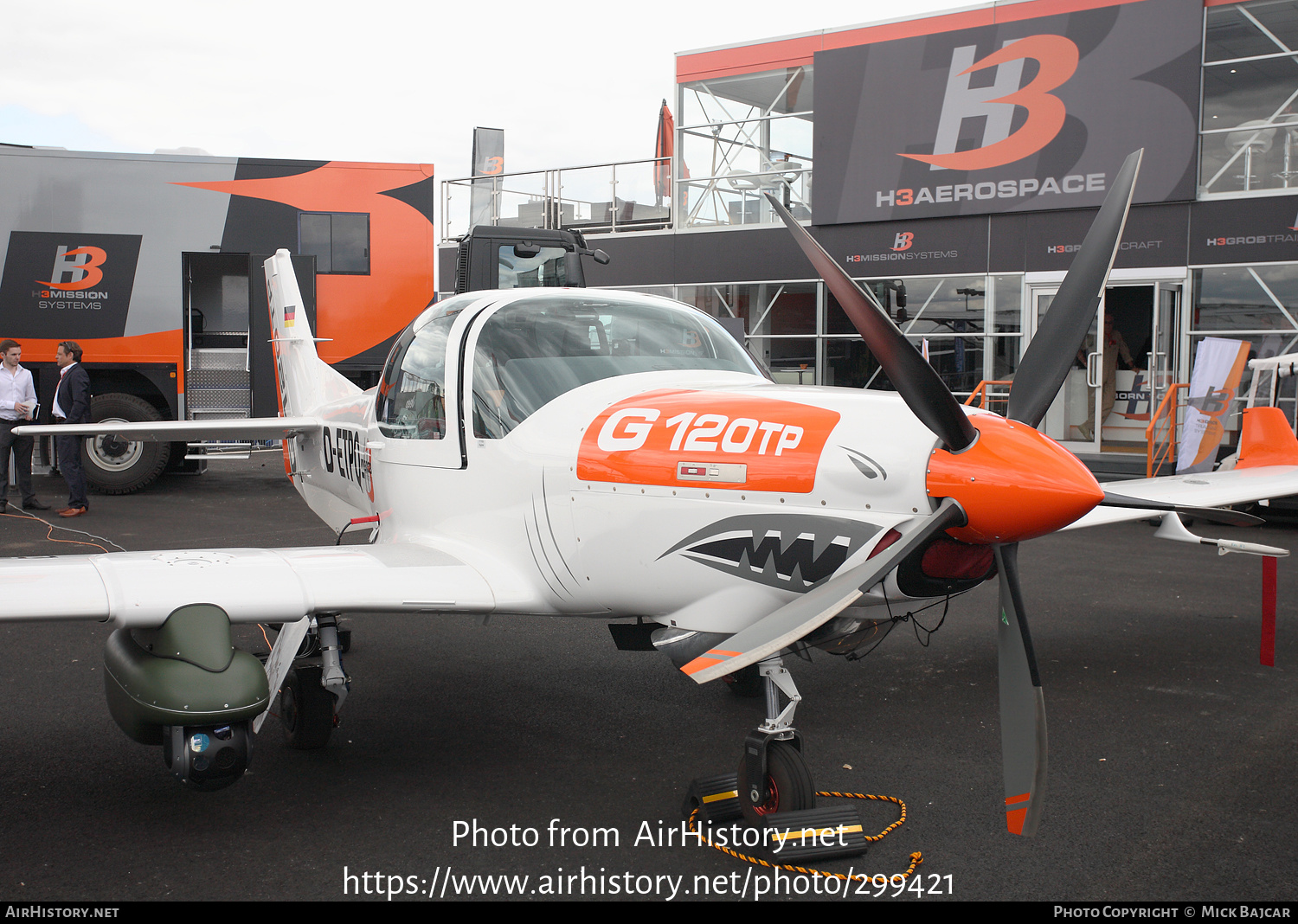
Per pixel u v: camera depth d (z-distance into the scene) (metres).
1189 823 3.04
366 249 11.45
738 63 14.05
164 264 11.05
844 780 3.41
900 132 12.39
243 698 2.90
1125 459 11.27
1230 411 9.27
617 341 3.83
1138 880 2.69
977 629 5.49
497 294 4.04
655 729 3.97
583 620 5.86
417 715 4.15
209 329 11.94
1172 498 4.62
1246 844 2.89
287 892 2.66
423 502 4.03
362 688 4.54
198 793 3.32
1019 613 2.62
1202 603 5.97
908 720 4.04
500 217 15.38
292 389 6.74
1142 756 3.59
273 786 3.39
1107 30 11.12
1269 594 4.69
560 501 3.38
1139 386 12.88
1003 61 11.69
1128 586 6.46
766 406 3.05
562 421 3.47
